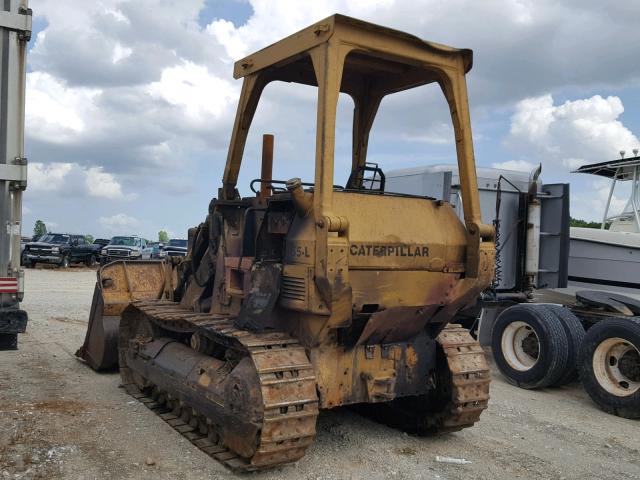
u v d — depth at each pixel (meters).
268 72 5.71
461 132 5.31
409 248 4.97
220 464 4.88
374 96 6.17
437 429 5.71
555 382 8.30
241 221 5.75
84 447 5.17
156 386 6.39
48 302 14.59
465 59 5.33
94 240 36.66
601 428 6.63
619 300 8.85
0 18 6.31
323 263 4.43
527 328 8.60
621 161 10.91
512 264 10.53
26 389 6.91
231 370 5.08
